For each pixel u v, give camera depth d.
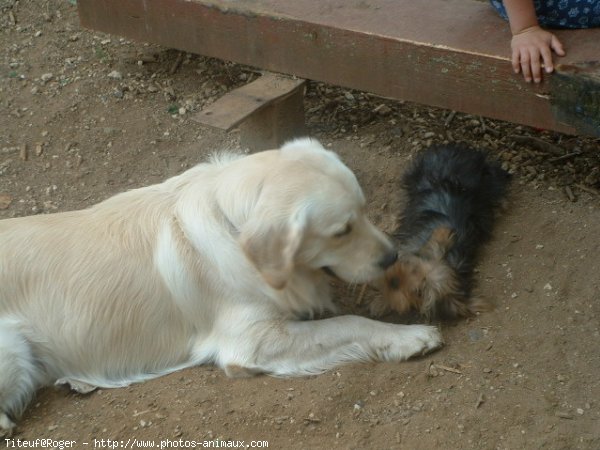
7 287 3.11
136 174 3.65
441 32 3.32
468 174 3.39
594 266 3.22
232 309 3.12
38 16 4.16
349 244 3.04
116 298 3.11
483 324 3.14
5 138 3.76
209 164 3.21
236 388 3.09
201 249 3.09
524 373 3.04
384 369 3.08
